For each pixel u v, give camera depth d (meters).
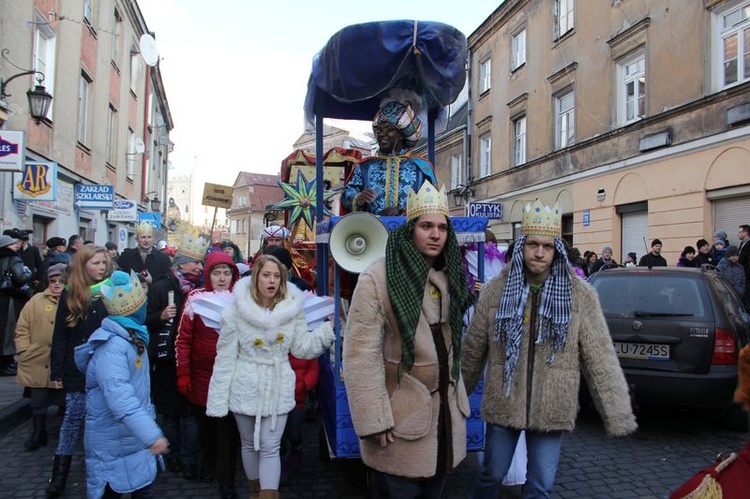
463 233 3.67
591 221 15.12
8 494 4.02
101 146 16.53
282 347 3.53
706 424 5.70
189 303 3.90
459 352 2.59
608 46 14.42
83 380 4.06
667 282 5.49
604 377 2.72
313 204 8.70
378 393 2.40
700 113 11.41
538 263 2.75
